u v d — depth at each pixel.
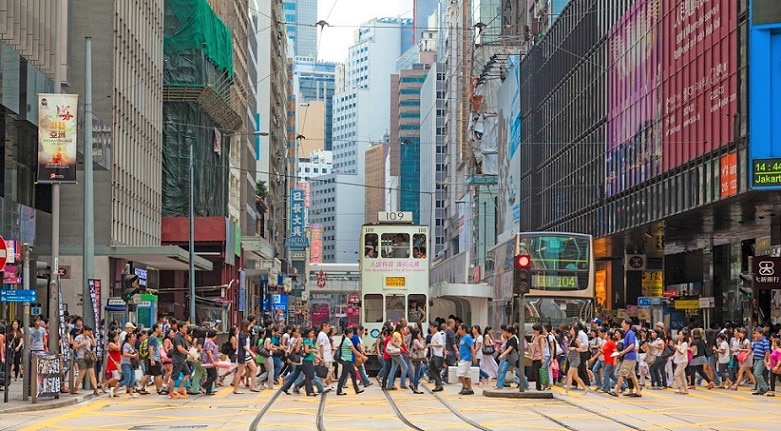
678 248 66.88
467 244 135.00
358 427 20.72
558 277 41.31
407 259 42.62
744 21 42.44
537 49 89.81
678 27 51.03
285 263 147.25
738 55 43.09
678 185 50.94
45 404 24.94
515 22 122.56
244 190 97.38
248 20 99.62
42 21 43.34
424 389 33.06
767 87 41.28
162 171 70.69
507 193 104.31
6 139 43.16
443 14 187.25
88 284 32.28
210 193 75.69
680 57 50.78
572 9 76.56
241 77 92.19
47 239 48.72
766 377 35.91
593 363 34.88
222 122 80.06
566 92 78.31
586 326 37.12
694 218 51.91
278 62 131.00
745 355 34.56
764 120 41.28
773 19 41.16
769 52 41.28
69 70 52.38
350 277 151.12
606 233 65.06
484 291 51.69
